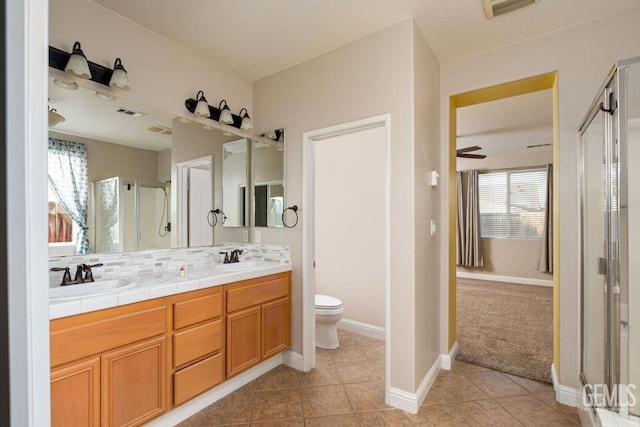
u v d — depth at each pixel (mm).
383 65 2213
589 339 1884
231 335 2184
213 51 2500
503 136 4945
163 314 1796
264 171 2889
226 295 2168
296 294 2676
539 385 2375
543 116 4035
